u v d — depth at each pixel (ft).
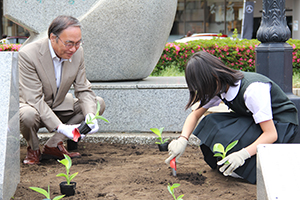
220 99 7.36
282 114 6.72
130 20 11.87
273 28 8.95
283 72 8.99
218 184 6.77
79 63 8.54
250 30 42.80
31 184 6.87
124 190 6.48
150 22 12.14
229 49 21.09
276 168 4.19
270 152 4.44
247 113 6.76
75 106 9.07
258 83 6.40
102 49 12.06
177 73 20.51
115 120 11.13
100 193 6.27
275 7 8.90
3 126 5.32
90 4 12.40
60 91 8.46
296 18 58.39
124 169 7.91
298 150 4.44
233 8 63.93
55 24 7.38
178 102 10.98
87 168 8.02
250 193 6.25
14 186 6.05
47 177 7.36
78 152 9.64
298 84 17.83
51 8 12.39
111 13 11.70
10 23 65.00
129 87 10.94
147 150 9.92
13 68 5.91
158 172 7.61
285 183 3.99
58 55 7.90
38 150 8.52
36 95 7.98
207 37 37.24
